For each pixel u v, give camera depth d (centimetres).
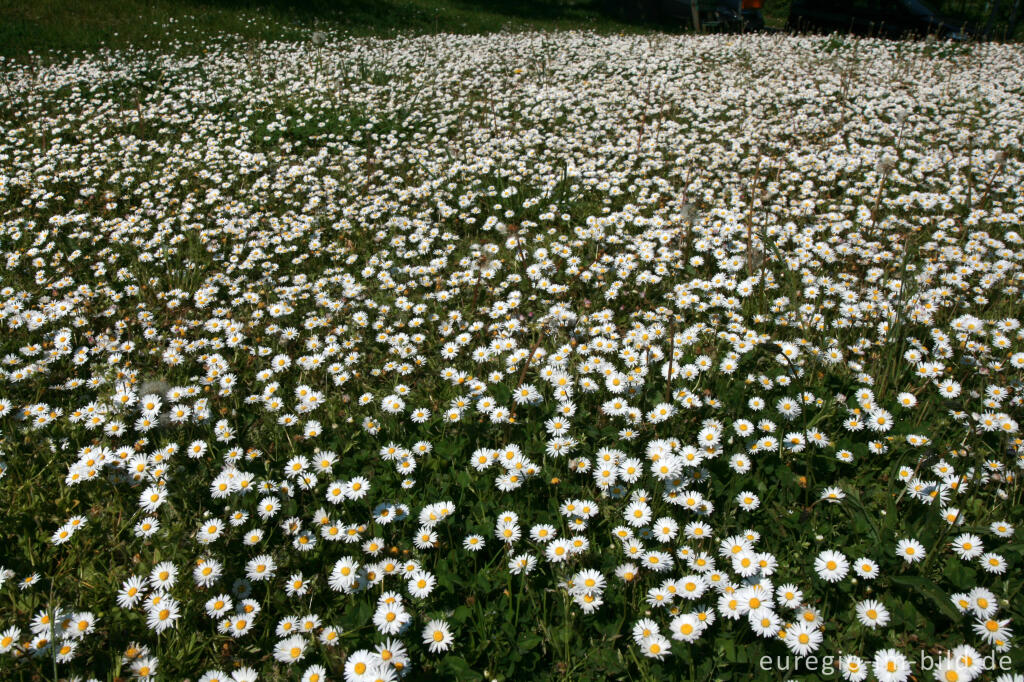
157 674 213
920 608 220
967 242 466
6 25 1223
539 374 339
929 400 301
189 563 248
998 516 251
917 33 1356
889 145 701
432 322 414
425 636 212
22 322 404
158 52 1184
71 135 794
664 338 368
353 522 267
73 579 250
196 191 618
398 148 754
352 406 338
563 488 273
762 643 211
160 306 442
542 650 217
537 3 2050
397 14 1702
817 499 265
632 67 1116
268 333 406
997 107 804
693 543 243
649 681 203
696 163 669
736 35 1419
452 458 291
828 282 416
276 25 1441
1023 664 194
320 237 537
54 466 300
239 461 299
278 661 221
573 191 600
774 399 312
